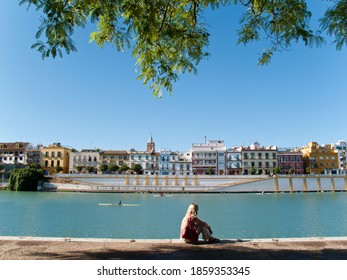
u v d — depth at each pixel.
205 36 8.17
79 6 5.99
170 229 28.47
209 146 113.38
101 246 7.87
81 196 70.62
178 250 7.48
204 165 110.94
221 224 31.67
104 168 105.56
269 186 86.38
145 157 111.25
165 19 7.61
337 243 8.15
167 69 8.48
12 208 44.56
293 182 87.38
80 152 112.56
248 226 30.48
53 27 5.31
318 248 7.62
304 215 38.56
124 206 49.09
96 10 6.11
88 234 26.05
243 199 64.38
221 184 87.38
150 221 33.28
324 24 6.58
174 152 117.25
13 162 110.00
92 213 40.06
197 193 84.06
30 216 36.91
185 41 8.10
